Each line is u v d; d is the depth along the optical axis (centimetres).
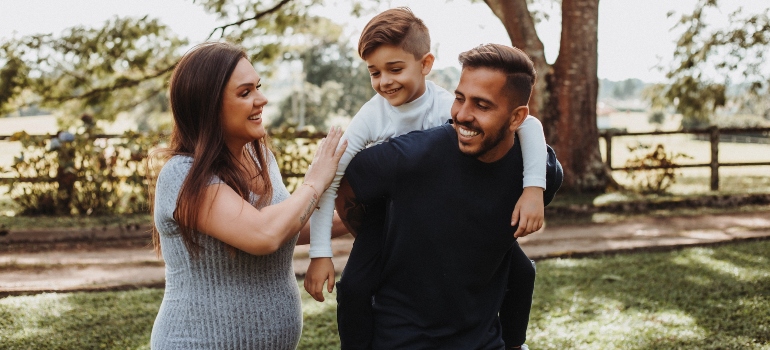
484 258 198
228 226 181
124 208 949
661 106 1389
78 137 920
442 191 192
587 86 1073
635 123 6272
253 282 194
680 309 442
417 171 191
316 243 209
